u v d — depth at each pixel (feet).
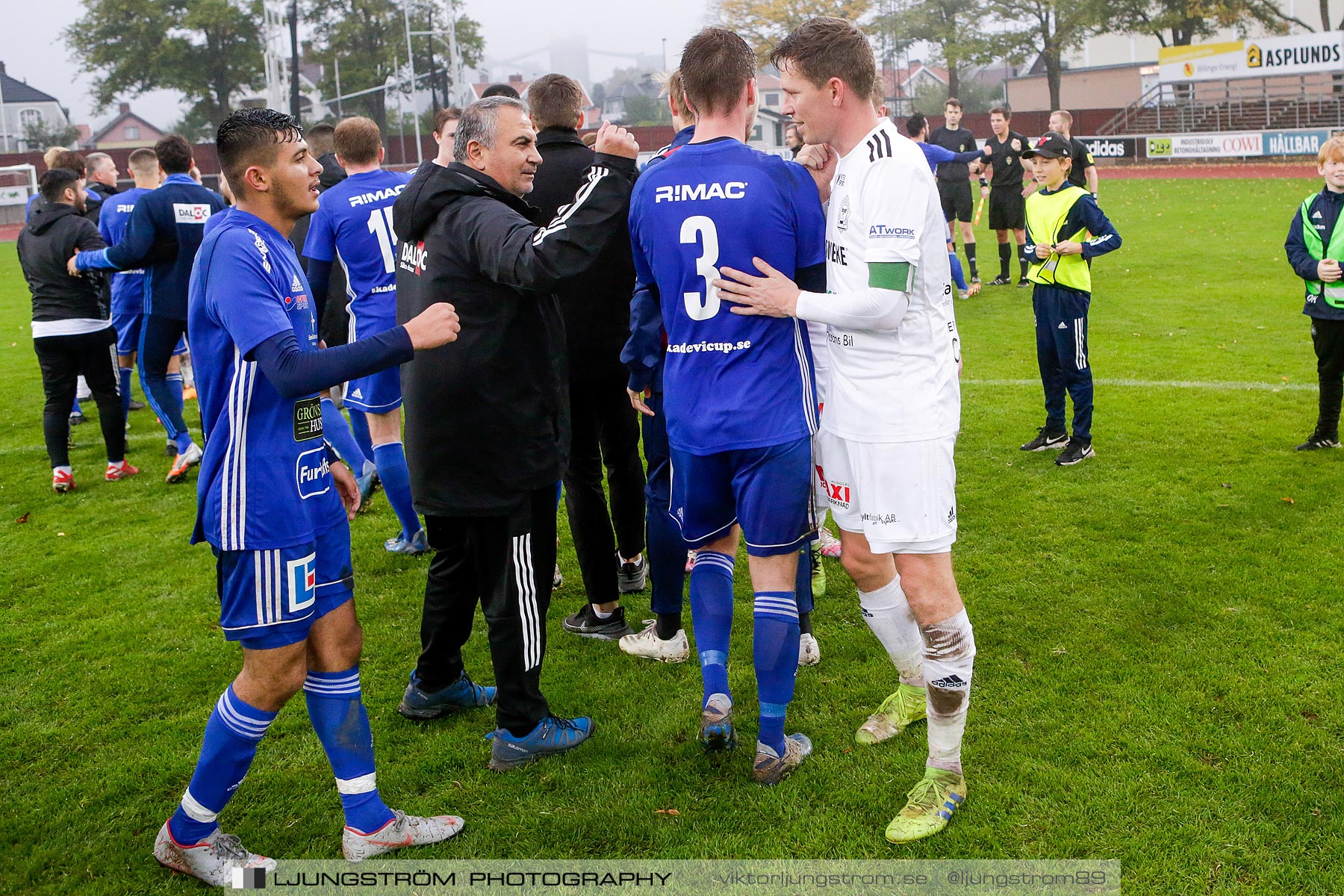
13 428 26.63
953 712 9.27
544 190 12.96
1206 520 16.46
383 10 189.16
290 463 8.56
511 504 9.98
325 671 9.10
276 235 8.74
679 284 9.66
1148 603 13.55
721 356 9.61
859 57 8.93
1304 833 8.88
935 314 9.21
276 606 8.52
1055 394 20.34
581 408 13.06
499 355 9.73
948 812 9.29
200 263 8.54
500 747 10.52
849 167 9.09
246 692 8.75
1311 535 15.58
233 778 8.84
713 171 9.41
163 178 25.00
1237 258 43.47
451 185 9.73
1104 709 11.03
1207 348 28.07
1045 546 15.76
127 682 12.76
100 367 21.21
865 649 12.85
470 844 9.36
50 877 9.16
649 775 10.28
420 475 10.11
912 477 9.11
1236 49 113.29
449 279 9.66
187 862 8.94
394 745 11.16
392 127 191.52
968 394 25.18
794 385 9.68
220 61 190.39
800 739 10.61
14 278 60.34
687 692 12.03
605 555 13.30
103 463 23.18
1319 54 107.55
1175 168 102.37
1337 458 19.03
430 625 11.23
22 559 17.19
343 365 8.14
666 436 11.89
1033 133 134.82
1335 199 18.52
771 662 9.83
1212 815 9.18
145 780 10.61
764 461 9.67
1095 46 176.86
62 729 11.64
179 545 17.72
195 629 14.32
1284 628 12.67
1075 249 18.74
